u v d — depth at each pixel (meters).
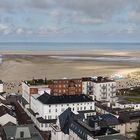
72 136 113.19
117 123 131.00
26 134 102.12
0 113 137.75
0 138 106.56
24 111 178.12
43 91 178.75
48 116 154.50
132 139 123.94
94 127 106.31
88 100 164.12
